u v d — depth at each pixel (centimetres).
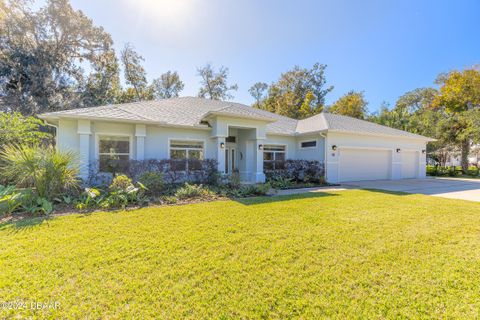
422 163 2023
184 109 1600
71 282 319
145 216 651
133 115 1188
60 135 1079
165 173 1145
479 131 2156
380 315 262
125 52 3259
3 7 2062
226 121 1326
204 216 655
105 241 464
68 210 712
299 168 1559
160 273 346
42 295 290
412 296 296
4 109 2062
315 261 387
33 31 2214
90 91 2636
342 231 535
